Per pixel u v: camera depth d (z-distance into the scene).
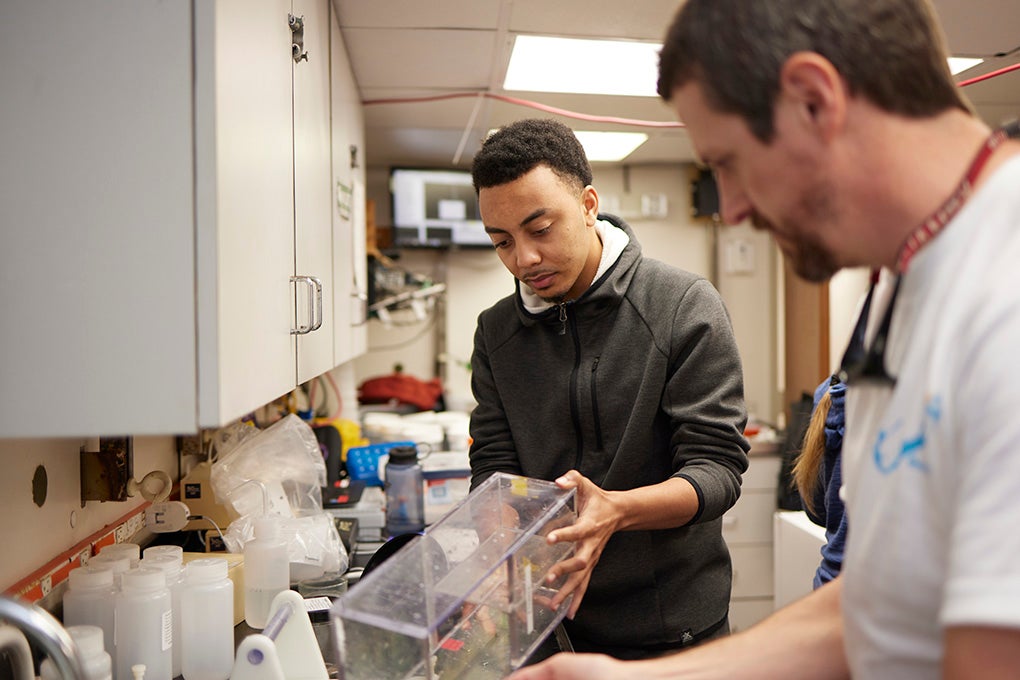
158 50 0.84
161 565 1.20
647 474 1.49
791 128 0.62
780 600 2.79
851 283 3.32
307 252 1.43
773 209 0.66
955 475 0.55
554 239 1.35
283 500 1.78
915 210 0.60
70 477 1.33
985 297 0.53
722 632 1.56
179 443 1.92
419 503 2.12
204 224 0.84
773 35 0.61
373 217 3.40
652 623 1.48
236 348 0.91
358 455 2.59
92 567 1.18
